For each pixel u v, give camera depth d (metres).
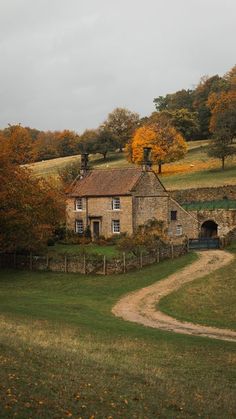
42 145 164.62
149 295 41.38
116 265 49.25
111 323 31.72
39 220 52.94
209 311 36.25
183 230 67.31
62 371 18.44
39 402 14.63
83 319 32.41
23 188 51.25
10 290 45.25
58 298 41.28
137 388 17.66
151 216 63.81
